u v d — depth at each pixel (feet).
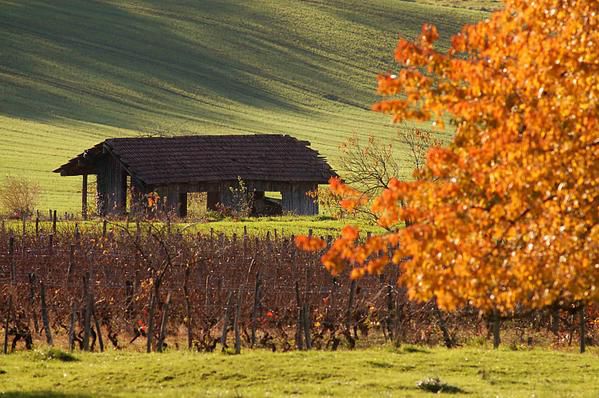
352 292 280.51
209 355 240.73
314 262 335.88
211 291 307.78
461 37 144.46
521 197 135.33
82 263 346.54
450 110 143.13
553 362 239.50
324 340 285.43
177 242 361.71
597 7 136.46
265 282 312.50
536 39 138.21
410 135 543.39
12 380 206.49
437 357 240.12
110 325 279.90
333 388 200.03
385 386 204.44
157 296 285.23
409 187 142.41
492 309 161.99
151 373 212.84
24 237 393.09
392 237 143.13
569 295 150.61
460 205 139.44
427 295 143.74
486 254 140.05
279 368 218.59
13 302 294.05
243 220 569.64
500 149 135.54
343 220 542.57
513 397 194.49
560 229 135.03
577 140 133.49
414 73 144.77
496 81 138.31
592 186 133.49
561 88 134.82
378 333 310.45
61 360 232.53
